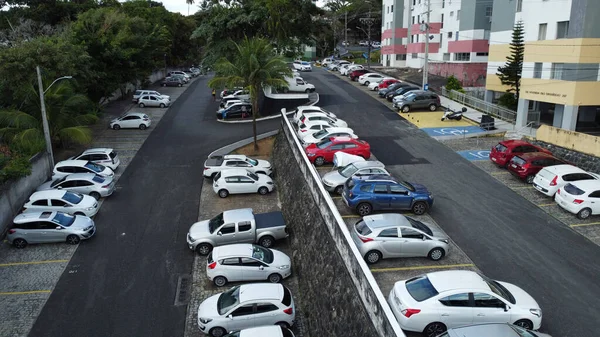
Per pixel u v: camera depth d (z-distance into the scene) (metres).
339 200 20.56
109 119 39.72
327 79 58.28
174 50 77.69
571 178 20.03
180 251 18.28
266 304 13.34
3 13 51.53
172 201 23.05
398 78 55.59
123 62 39.22
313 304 14.02
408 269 15.04
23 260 17.48
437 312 11.30
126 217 21.25
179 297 15.32
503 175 23.69
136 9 62.59
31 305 14.82
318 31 45.03
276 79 29.59
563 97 27.95
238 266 15.74
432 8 58.28
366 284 10.69
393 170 24.42
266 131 34.75
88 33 37.62
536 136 28.05
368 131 32.44
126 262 17.44
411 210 19.06
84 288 15.76
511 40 37.09
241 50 29.97
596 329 12.04
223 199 23.31
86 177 23.03
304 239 16.94
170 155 30.09
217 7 42.88
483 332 9.94
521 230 17.62
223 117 39.19
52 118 28.00
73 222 19.02
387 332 9.19
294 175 21.81
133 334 13.58
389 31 69.38
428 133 31.72
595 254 15.83
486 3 49.06
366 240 15.28
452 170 24.45
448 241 16.20
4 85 27.25
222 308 13.46
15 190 21.22
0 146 24.55
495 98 40.88
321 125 29.11
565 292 13.66
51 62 27.25
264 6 41.38
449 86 43.69
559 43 27.95
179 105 46.47
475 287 11.64
